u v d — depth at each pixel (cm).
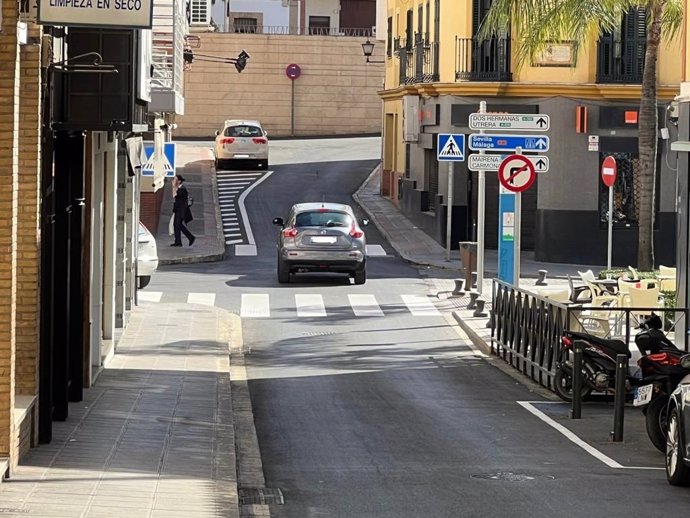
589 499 1614
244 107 10281
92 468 1669
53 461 1702
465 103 5531
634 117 5353
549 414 2345
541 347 2717
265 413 2309
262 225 6247
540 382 2727
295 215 4581
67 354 2047
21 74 1706
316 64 10306
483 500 1605
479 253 3878
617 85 5325
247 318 3788
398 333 3544
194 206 6712
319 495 1634
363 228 6325
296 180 7819
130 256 3550
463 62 5522
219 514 1442
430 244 5716
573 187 5384
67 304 2005
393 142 7344
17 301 1758
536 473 1788
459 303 4138
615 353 2444
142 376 2600
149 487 1570
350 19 11119
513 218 3456
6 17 1545
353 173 8231
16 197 1594
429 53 6022
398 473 1781
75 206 2170
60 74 1939
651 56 4194
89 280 2364
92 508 1446
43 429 1819
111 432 1950
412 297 4275
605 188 5403
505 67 5481
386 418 2270
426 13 6156
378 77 10362
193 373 2684
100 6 1603
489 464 1853
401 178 6856
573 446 2020
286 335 3481
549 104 5406
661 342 2231
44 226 1798
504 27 3862
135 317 3625
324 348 3253
